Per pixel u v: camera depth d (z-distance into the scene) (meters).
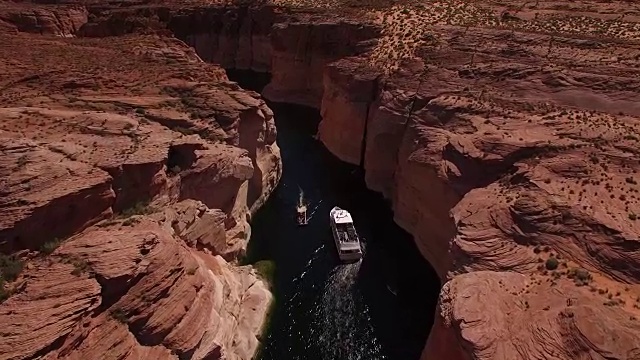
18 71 46.41
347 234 45.62
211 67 56.22
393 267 43.31
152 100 43.84
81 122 36.97
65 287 23.95
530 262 31.12
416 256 44.72
